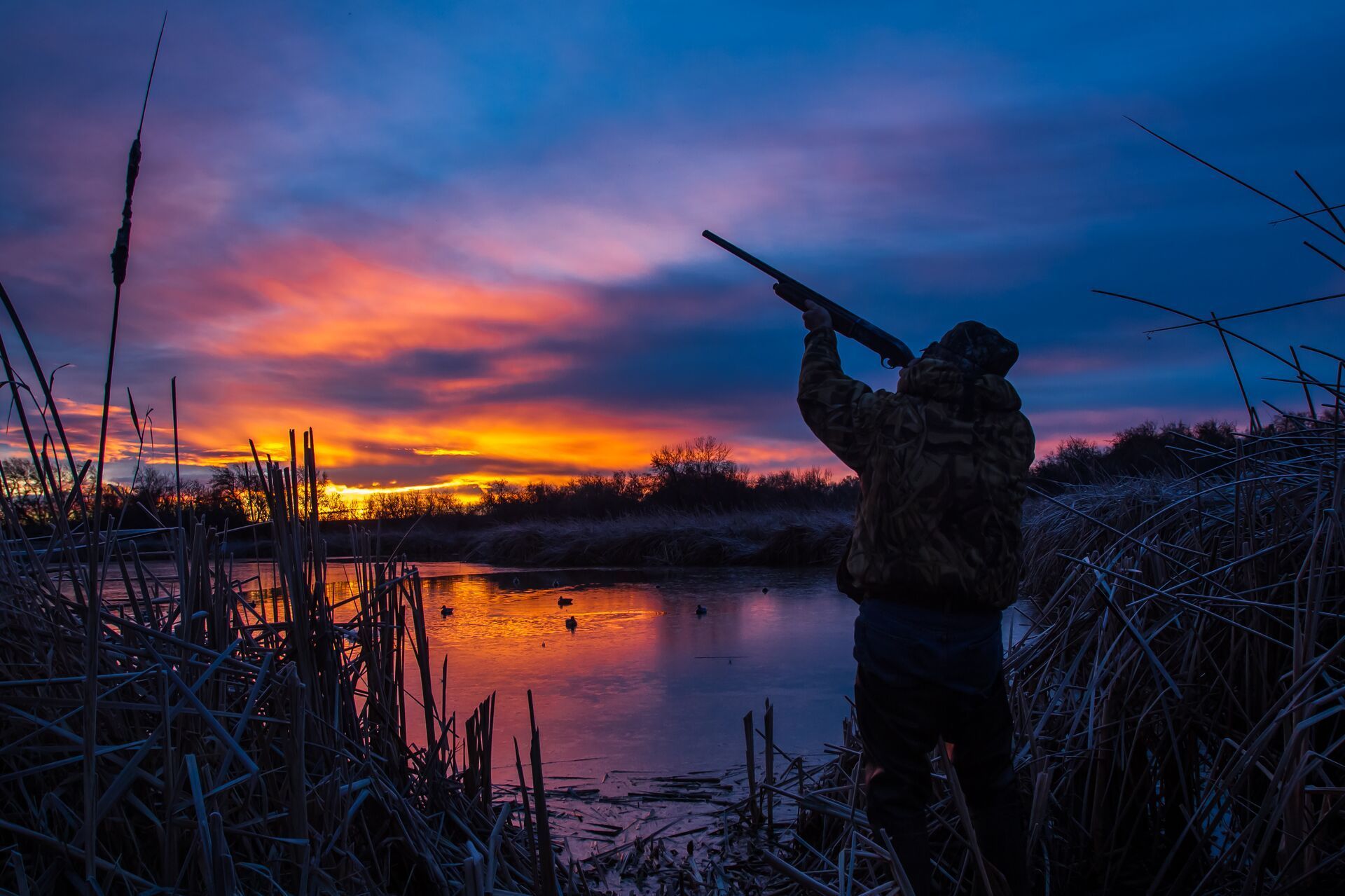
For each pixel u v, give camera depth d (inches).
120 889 86.6
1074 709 139.7
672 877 131.0
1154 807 125.6
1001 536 98.5
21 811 88.4
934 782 130.3
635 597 474.6
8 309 88.2
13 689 92.8
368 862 107.5
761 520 784.9
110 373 82.2
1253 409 136.5
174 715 88.1
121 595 132.6
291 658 114.5
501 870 111.4
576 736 203.3
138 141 79.0
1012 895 102.5
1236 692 128.4
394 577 133.4
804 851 139.7
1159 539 154.9
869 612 102.3
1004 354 104.0
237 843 93.7
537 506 1111.6
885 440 100.0
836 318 120.4
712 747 194.4
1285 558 132.9
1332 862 95.6
